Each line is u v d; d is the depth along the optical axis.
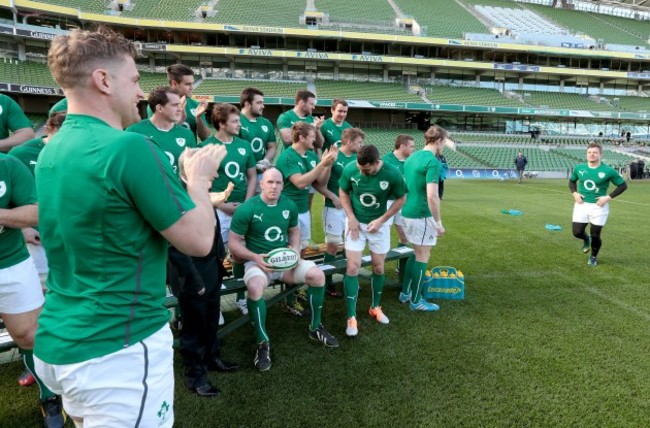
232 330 3.47
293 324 3.82
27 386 2.84
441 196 12.30
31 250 3.30
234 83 26.72
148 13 25.95
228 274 3.86
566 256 6.22
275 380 2.87
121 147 1.16
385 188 3.55
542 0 41.62
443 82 31.28
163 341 1.37
